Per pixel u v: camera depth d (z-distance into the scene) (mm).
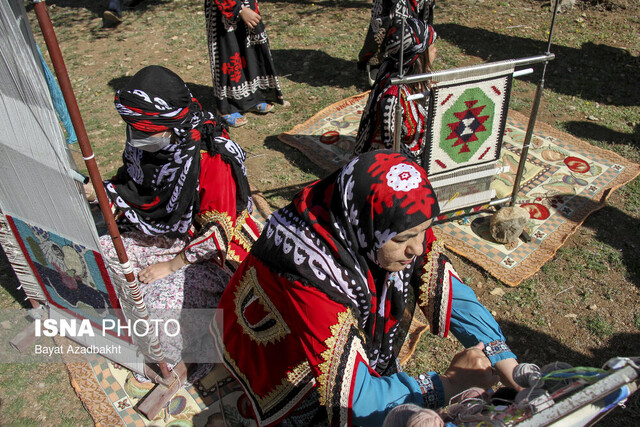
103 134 5301
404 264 1663
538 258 3666
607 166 4465
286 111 5527
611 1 7418
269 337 2043
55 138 1965
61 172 2100
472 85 3119
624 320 3254
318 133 5090
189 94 2547
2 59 1873
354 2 8234
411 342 3115
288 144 4965
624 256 3680
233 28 4832
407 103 3252
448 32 7004
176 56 6910
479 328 1861
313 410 2213
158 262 2896
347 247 1663
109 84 6305
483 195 3734
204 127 2602
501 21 7215
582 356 3062
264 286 1910
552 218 3977
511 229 3670
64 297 2926
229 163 2611
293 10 8055
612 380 1178
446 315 1942
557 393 1308
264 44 5047
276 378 2141
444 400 1682
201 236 2629
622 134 4883
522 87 5641
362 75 6117
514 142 4789
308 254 1674
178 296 2762
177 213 2623
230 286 2258
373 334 1970
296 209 1762
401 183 1534
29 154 2158
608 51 6297
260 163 4766
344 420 1633
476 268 3654
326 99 5699
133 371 2959
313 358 1676
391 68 3369
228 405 2805
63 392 2932
